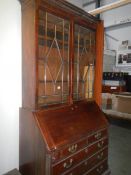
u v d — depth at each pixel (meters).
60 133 1.45
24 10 1.50
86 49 1.98
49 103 1.59
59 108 1.63
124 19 4.53
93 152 1.79
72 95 1.78
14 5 1.56
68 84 1.73
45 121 1.43
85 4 4.25
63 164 1.41
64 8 1.57
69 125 1.58
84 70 1.98
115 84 4.60
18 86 1.63
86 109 1.91
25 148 1.55
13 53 1.58
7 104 1.58
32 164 1.48
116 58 5.14
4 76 1.55
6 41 1.53
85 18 1.83
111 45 5.23
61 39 1.65
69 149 1.46
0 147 1.57
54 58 1.62
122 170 2.22
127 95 4.06
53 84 1.63
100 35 2.09
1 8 1.49
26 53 1.51
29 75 1.49
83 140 1.62
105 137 2.00
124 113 3.96
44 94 1.56
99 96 2.16
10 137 1.63
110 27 5.08
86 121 1.78
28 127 1.49
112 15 4.75
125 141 3.21
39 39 1.48
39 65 1.50
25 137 1.54
